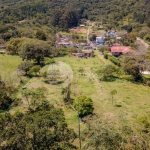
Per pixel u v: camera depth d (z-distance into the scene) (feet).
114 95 175.01
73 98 167.84
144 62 240.12
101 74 219.00
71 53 324.19
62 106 155.02
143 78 211.41
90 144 79.51
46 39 399.44
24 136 81.41
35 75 222.89
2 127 87.71
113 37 446.60
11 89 181.57
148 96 175.73
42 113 96.17
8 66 258.57
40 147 80.94
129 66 215.92
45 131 83.61
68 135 95.35
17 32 422.41
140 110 149.69
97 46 388.37
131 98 170.40
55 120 92.48
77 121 134.82
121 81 207.72
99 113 144.36
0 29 430.20
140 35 427.74
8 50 323.37
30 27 493.77
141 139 86.38
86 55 312.09
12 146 79.51
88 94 177.17
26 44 265.13
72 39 449.06
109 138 78.07
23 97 163.73
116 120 127.75
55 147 82.99
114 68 221.87
